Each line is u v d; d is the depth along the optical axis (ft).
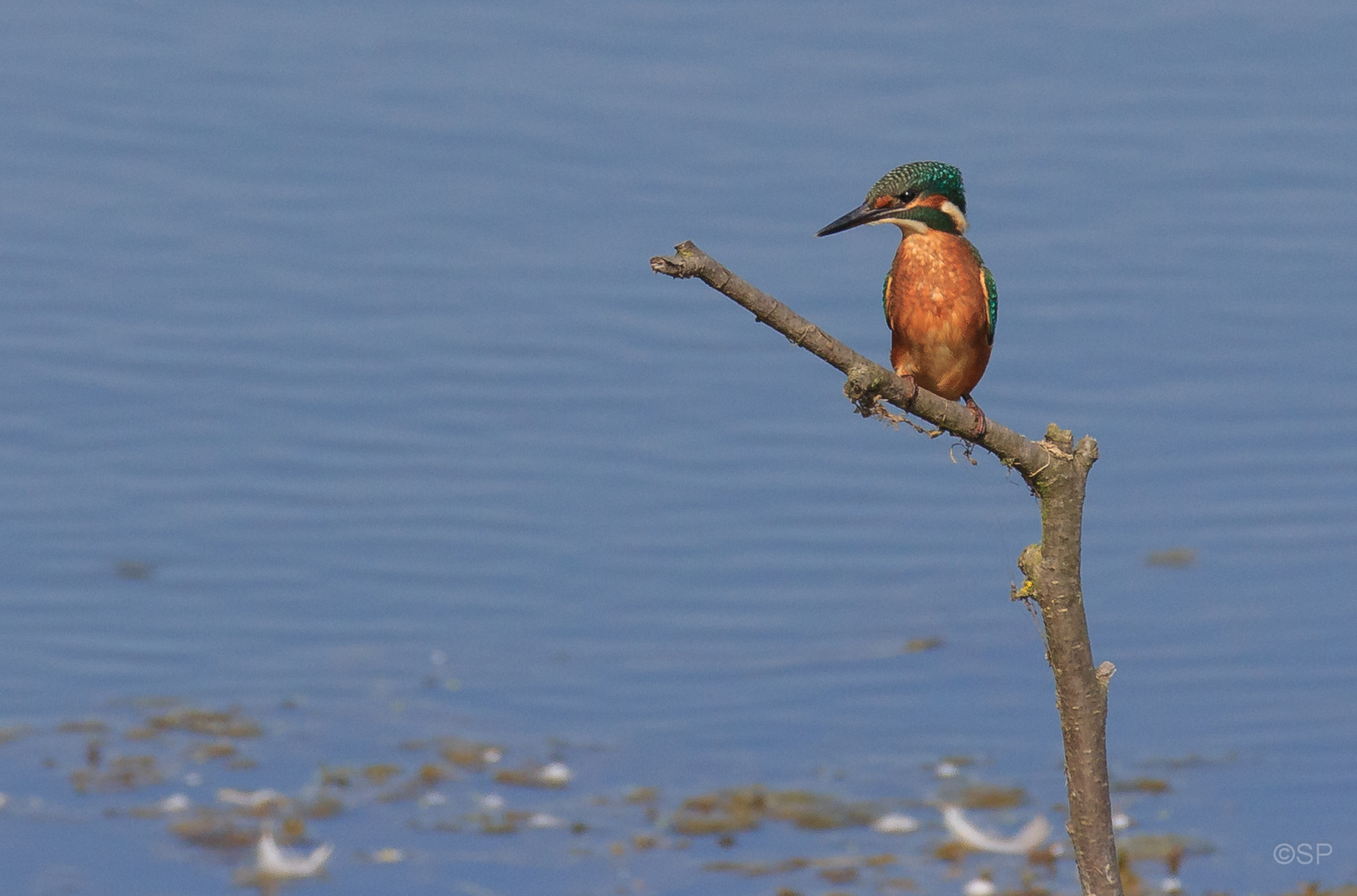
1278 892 36.81
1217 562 51.44
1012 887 36.99
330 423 57.72
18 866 37.68
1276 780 41.60
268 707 45.44
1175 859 38.06
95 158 71.72
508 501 54.44
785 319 20.52
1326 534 52.11
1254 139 72.74
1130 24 82.33
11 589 50.03
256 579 51.01
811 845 39.09
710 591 50.96
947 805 40.91
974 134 73.41
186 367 59.82
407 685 46.68
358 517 53.62
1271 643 47.50
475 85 77.41
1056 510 22.45
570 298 64.28
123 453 55.93
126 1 85.20
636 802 41.29
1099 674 22.86
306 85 77.41
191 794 41.06
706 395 59.52
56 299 63.10
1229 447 56.08
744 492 55.11
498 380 59.88
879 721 44.96
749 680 46.83
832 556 52.47
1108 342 60.90
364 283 64.90
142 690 46.16
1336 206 68.23
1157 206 68.59
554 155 72.43
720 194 69.56
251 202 69.56
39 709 45.01
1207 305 62.69
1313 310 62.18
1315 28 81.25
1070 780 23.06
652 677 47.06
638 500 54.60
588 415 58.39
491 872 37.91
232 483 54.85
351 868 37.96
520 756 43.27
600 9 84.23
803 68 78.69
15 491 54.08
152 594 50.14
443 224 68.28
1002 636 48.60
